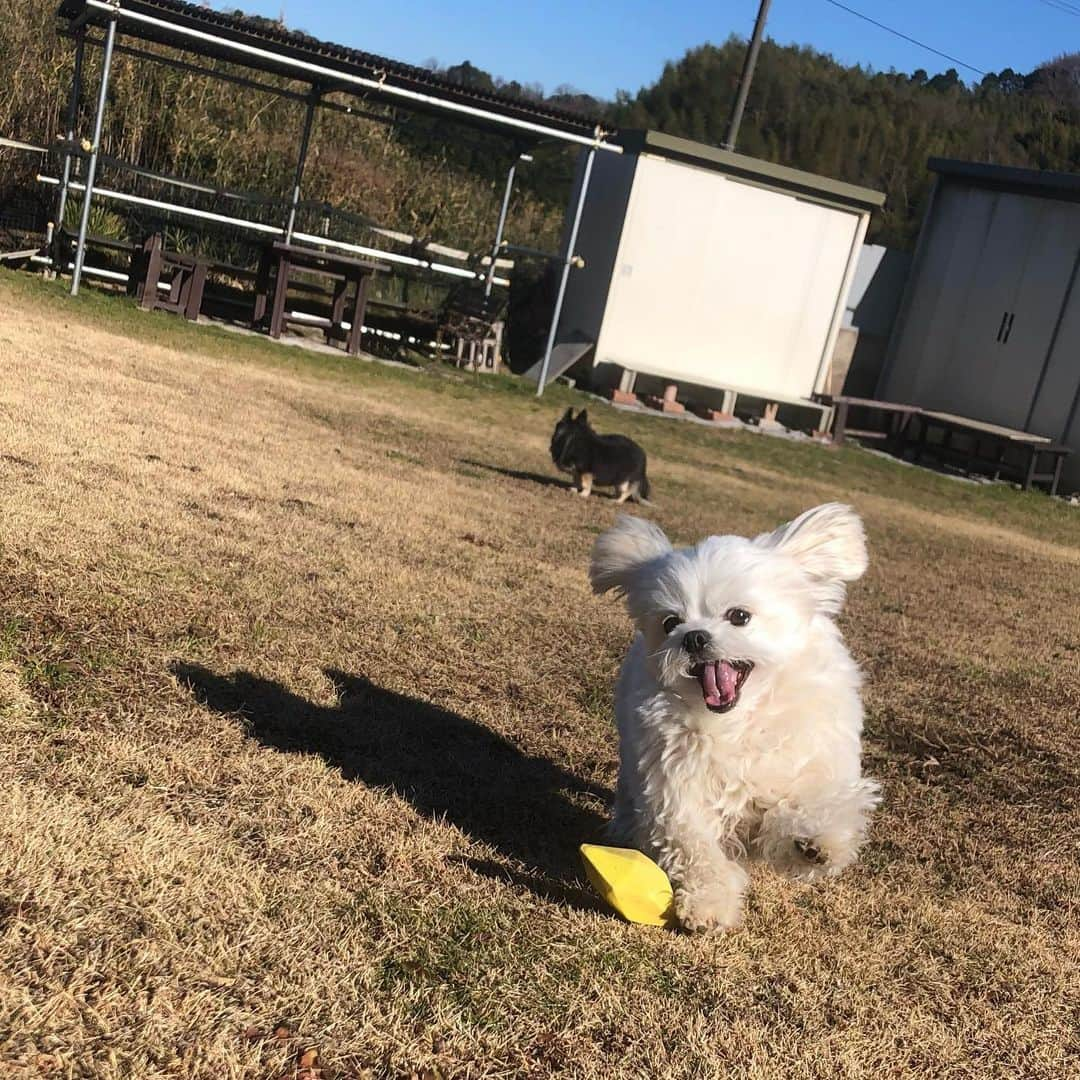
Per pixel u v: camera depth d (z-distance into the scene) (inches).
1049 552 459.2
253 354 512.7
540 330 760.3
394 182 764.6
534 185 865.5
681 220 703.1
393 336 679.7
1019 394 735.7
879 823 143.9
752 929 111.3
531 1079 83.1
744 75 839.7
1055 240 722.2
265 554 202.2
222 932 92.7
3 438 235.5
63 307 490.0
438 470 345.7
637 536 119.6
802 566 115.1
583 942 102.4
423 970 93.4
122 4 497.4
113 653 143.3
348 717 143.9
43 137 657.0
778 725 108.6
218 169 693.3
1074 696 219.8
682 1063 88.0
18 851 96.4
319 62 524.4
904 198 1076.5
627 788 120.5
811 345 759.7
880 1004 101.0
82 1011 80.3
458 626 190.4
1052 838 146.5
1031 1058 96.5
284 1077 78.6
